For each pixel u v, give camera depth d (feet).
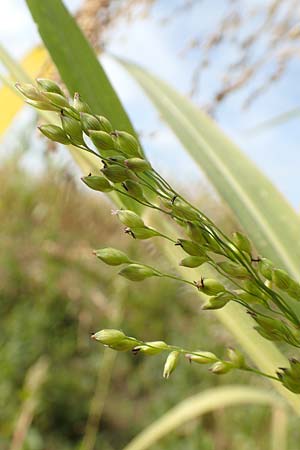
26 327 3.07
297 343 0.42
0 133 0.82
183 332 2.93
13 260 3.27
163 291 2.99
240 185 0.65
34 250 3.20
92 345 3.09
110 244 2.76
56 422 2.87
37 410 2.70
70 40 0.58
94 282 3.02
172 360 0.41
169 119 0.69
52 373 2.93
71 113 0.39
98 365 3.00
